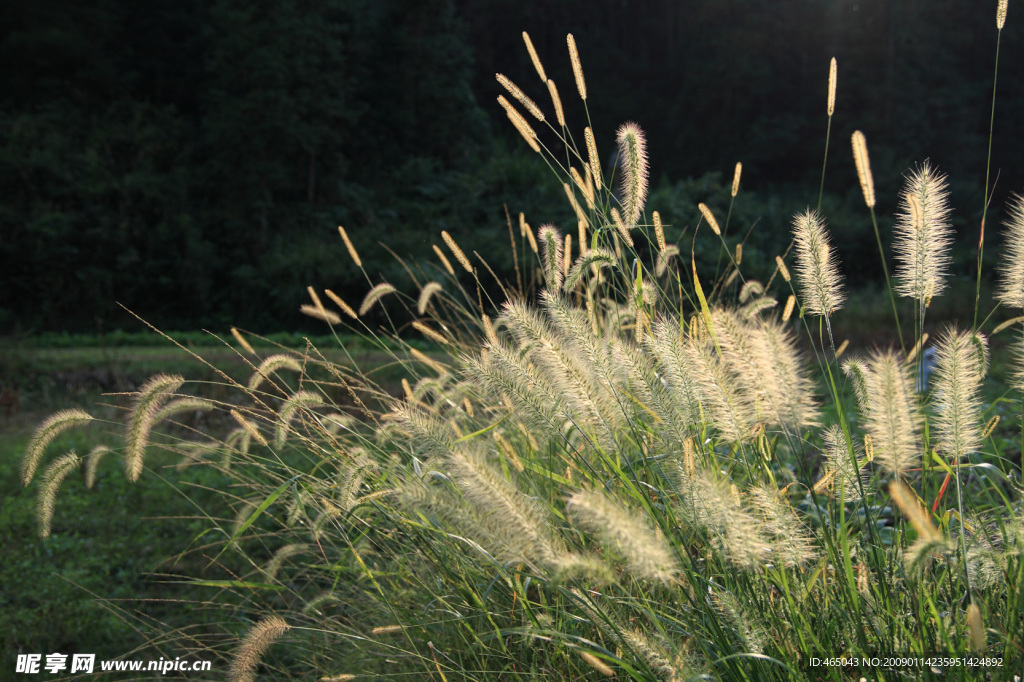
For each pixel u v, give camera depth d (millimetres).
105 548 4629
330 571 3361
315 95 27562
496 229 24500
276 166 25359
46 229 21891
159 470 5961
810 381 1911
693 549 2045
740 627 1606
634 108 48188
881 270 27406
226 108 25703
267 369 2957
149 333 19016
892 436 1649
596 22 51875
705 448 2062
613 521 1470
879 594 1749
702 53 47344
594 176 2662
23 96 27984
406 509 2262
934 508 1975
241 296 23062
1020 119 40531
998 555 1647
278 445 2889
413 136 32812
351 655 2615
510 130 44281
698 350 1896
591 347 1959
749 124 43938
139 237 23609
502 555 1790
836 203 33656
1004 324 1928
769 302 2467
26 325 21000
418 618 2518
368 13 33875
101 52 29906
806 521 2113
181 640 3562
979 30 43094
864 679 1623
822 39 43062
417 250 23859
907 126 37719
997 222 32688
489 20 48969
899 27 39875
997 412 3240
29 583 4176
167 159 27219
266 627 2113
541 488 2639
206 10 31719
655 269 2979
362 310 3559
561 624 2125
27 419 8961
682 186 30234
